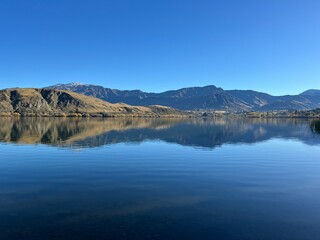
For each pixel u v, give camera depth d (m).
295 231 21.12
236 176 38.69
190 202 27.34
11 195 29.20
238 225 22.08
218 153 60.66
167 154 58.84
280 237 20.17
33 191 30.72
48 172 40.78
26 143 77.25
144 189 31.75
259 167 45.34
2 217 23.22
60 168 43.75
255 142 84.38
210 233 20.64
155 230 21.05
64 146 71.31
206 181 35.69
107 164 47.19
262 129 151.50
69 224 21.94
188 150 65.31
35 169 42.94
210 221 22.78
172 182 35.06
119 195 29.38
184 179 36.69
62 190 31.16
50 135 101.56
